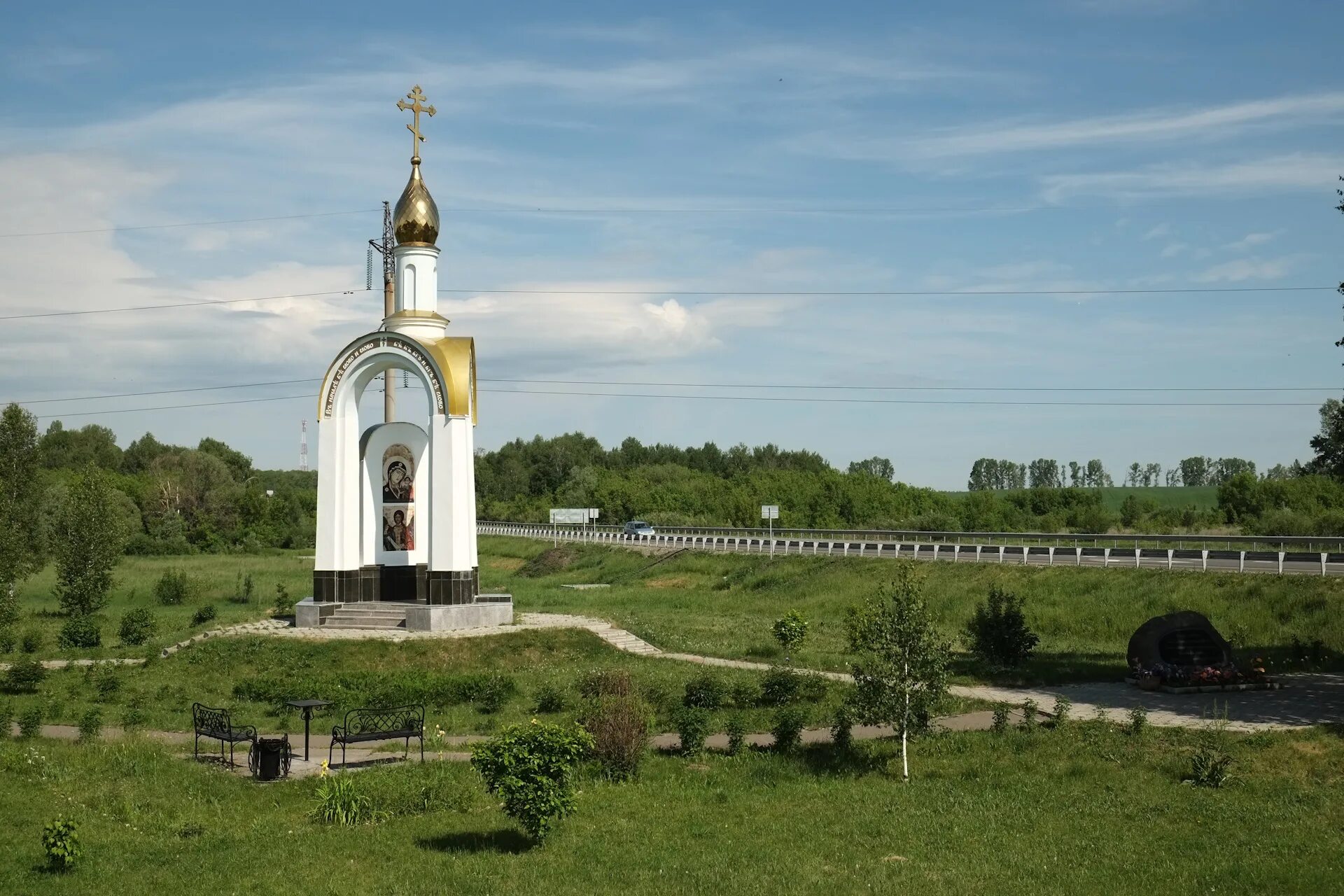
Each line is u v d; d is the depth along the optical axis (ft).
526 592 234.38
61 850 58.03
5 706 103.19
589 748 70.95
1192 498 589.73
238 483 512.63
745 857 60.23
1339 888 54.60
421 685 108.68
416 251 150.41
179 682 117.80
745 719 98.27
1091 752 81.71
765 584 226.79
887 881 56.13
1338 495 294.66
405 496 150.82
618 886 55.72
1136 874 57.06
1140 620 150.30
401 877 56.95
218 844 63.36
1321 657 120.26
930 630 80.84
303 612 143.95
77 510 190.90
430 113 152.35
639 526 366.02
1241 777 74.79
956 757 82.99
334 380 146.41
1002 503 361.10
